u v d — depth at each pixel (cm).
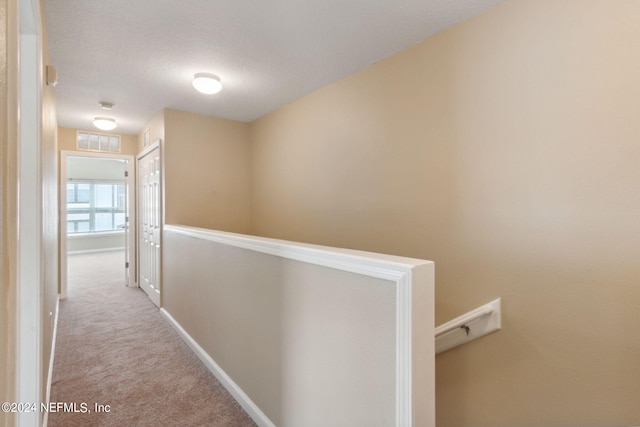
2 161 59
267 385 170
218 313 222
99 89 287
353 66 246
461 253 188
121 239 896
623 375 135
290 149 331
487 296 176
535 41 157
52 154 255
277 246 158
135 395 202
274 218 359
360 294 115
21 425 125
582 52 143
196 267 258
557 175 151
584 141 144
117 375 225
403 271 100
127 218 475
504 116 169
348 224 265
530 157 160
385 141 233
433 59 201
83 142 426
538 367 158
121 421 178
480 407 181
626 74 133
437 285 200
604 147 138
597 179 140
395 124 225
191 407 191
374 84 240
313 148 301
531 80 159
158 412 186
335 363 127
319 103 292
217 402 196
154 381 218
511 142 166
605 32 137
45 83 182
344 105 267
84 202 869
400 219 222
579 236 145
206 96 307
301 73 259
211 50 220
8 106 63
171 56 228
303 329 144
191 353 259
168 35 201
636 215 131
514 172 165
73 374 225
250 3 170
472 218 183
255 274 179
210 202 371
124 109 345
